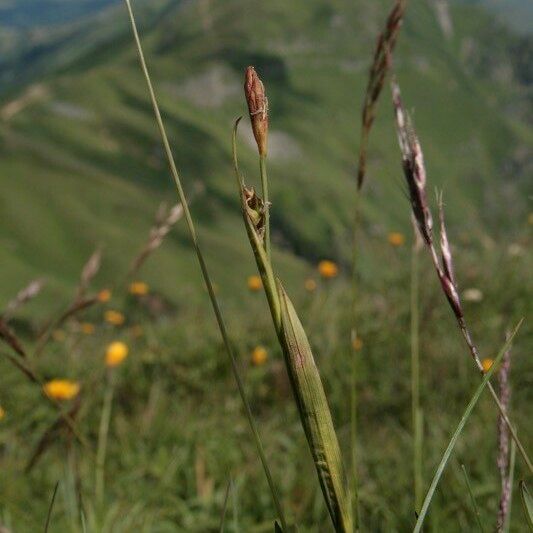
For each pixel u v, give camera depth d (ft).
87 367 17.29
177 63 605.73
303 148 552.41
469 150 616.39
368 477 10.87
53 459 12.05
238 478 10.52
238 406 16.10
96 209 358.84
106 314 21.84
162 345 19.01
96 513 8.30
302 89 620.90
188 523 9.79
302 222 434.71
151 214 360.07
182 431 13.01
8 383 16.12
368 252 22.33
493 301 18.98
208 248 327.67
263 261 2.58
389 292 20.54
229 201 440.45
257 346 18.85
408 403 14.75
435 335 17.11
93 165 463.42
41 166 377.50
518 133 641.40
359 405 15.14
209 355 18.24
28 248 331.57
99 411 14.03
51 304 278.67
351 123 602.85
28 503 9.91
